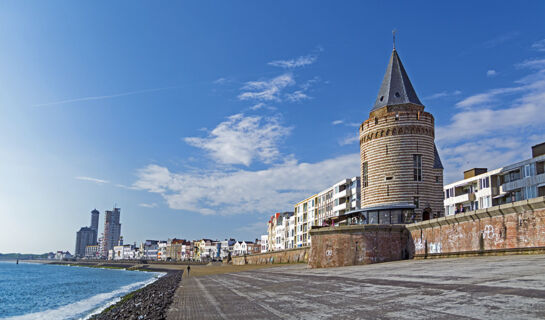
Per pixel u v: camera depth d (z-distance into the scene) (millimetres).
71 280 135125
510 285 20109
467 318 15406
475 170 86250
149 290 67125
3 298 79250
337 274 40375
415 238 50656
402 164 60281
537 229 32906
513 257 33031
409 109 63156
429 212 59625
